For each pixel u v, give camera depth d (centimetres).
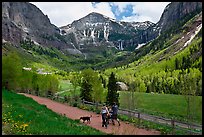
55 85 9012
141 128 2838
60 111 3944
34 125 1969
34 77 8638
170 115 5725
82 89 6850
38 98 6031
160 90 17588
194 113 4775
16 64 6769
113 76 6794
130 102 6988
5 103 2906
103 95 6931
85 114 3772
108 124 3017
